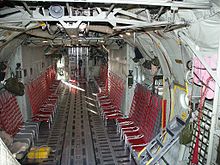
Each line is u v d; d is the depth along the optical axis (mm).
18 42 7406
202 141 4227
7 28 4438
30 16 3764
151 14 4180
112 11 3885
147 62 7816
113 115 9797
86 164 6789
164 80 6422
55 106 11898
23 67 9023
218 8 3029
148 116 7551
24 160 6848
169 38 4719
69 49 21609
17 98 8836
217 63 3639
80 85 20578
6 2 3617
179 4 3014
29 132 7816
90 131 9398
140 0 2904
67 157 7195
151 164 5113
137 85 9453
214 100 3777
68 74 21922
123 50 10820
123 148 7785
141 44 7008
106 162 6902
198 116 4344
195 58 4207
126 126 8430
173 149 5758
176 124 5574
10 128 7195
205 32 3488
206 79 4031
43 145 8023
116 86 12469
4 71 7555
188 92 4793
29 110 9633
